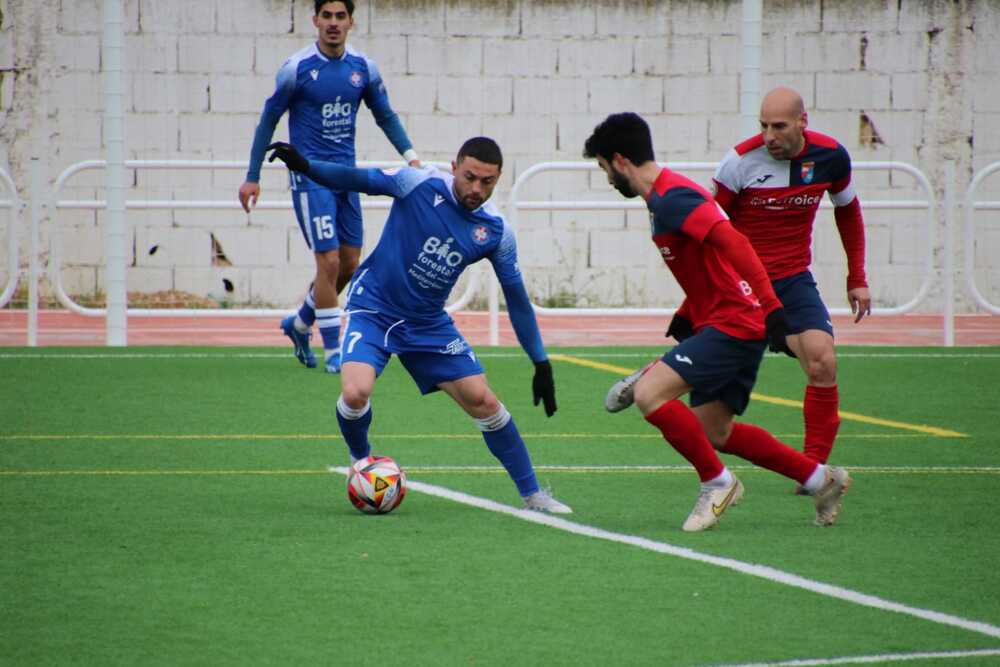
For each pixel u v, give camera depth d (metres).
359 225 38.91
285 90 35.91
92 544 19.84
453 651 15.04
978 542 20.56
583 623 16.11
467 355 22.61
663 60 61.25
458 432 30.30
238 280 59.88
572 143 61.44
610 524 21.67
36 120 59.09
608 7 61.00
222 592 17.33
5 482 24.39
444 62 60.78
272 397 34.81
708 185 61.47
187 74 59.62
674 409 20.95
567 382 38.53
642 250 61.28
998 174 62.00
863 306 25.97
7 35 58.78
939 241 61.75
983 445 29.48
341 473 25.67
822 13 61.12
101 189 59.19
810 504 23.61
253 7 59.78
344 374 22.53
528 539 20.47
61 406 33.09
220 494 23.66
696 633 15.75
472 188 21.41
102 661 14.60
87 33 59.25
